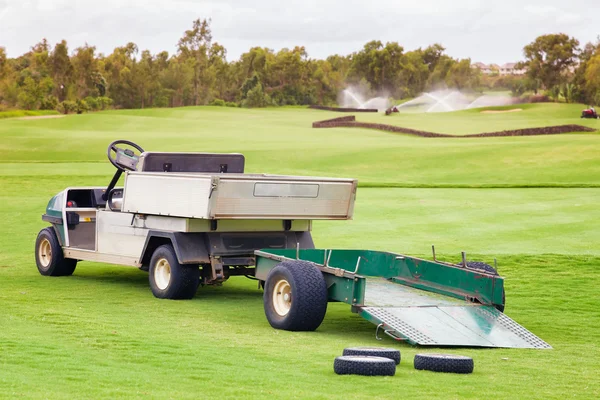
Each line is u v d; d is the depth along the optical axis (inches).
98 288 465.7
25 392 222.7
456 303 356.8
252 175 474.0
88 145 2026.3
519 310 410.0
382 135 2448.3
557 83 6628.9
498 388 248.7
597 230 707.4
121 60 6510.8
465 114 3932.1
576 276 508.1
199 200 406.6
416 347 317.4
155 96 6373.0
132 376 248.5
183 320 365.4
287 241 450.0
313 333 345.7
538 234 687.7
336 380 251.4
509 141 1909.4
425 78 7785.4
